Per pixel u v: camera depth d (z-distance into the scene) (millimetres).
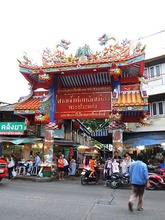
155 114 18125
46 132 14109
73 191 9852
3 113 20844
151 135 17562
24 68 13992
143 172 6250
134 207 6777
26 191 9406
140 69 12727
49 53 13914
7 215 5625
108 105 13477
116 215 5812
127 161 12211
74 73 13648
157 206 7004
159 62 18328
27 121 15258
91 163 12883
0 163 11617
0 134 20062
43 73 13414
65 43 13766
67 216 5625
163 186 11242
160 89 17688
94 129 30297
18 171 15820
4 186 10922
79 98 14141
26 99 14703
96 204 7102
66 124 24250
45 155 13898
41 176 13938
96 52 13086
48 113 14055
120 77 13688
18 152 20906
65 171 16359
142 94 12289
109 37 13070
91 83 14273
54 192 9375
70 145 21969
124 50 12602
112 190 10500
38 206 6648
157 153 17594
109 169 12195
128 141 17062
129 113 13766
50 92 14398
